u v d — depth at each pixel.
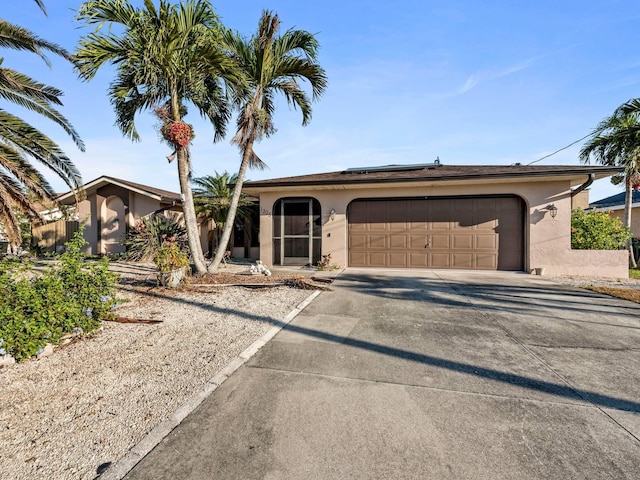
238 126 8.09
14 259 4.52
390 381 3.01
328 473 1.87
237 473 1.87
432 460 1.98
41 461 1.96
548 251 9.34
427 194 10.21
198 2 7.08
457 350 3.76
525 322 4.82
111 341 3.97
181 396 2.72
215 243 15.16
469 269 10.25
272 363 3.40
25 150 6.86
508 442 2.15
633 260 12.29
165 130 7.30
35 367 3.22
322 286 7.42
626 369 3.27
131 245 12.59
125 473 1.87
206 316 5.07
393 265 10.80
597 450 2.07
